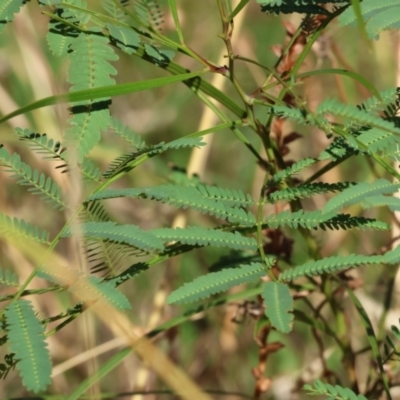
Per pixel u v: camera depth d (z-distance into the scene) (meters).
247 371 1.20
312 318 1.03
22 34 1.20
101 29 0.92
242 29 1.45
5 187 1.25
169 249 0.92
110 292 0.89
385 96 0.92
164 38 0.93
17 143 1.15
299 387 1.12
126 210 1.29
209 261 1.25
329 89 1.19
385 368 1.04
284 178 0.92
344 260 0.90
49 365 0.85
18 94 1.26
